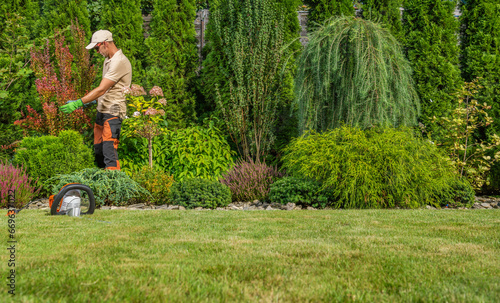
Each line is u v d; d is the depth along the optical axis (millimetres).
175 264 2088
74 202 4082
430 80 7684
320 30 6395
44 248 2465
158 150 7039
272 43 7301
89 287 1662
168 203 6012
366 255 2344
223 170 6996
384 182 5422
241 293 1635
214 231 3193
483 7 7699
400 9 8211
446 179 5586
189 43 8086
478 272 1998
